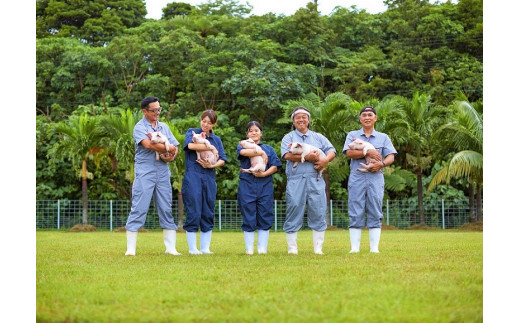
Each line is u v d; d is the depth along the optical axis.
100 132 19.72
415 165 23.02
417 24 30.77
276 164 7.56
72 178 24.75
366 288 4.37
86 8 32.19
